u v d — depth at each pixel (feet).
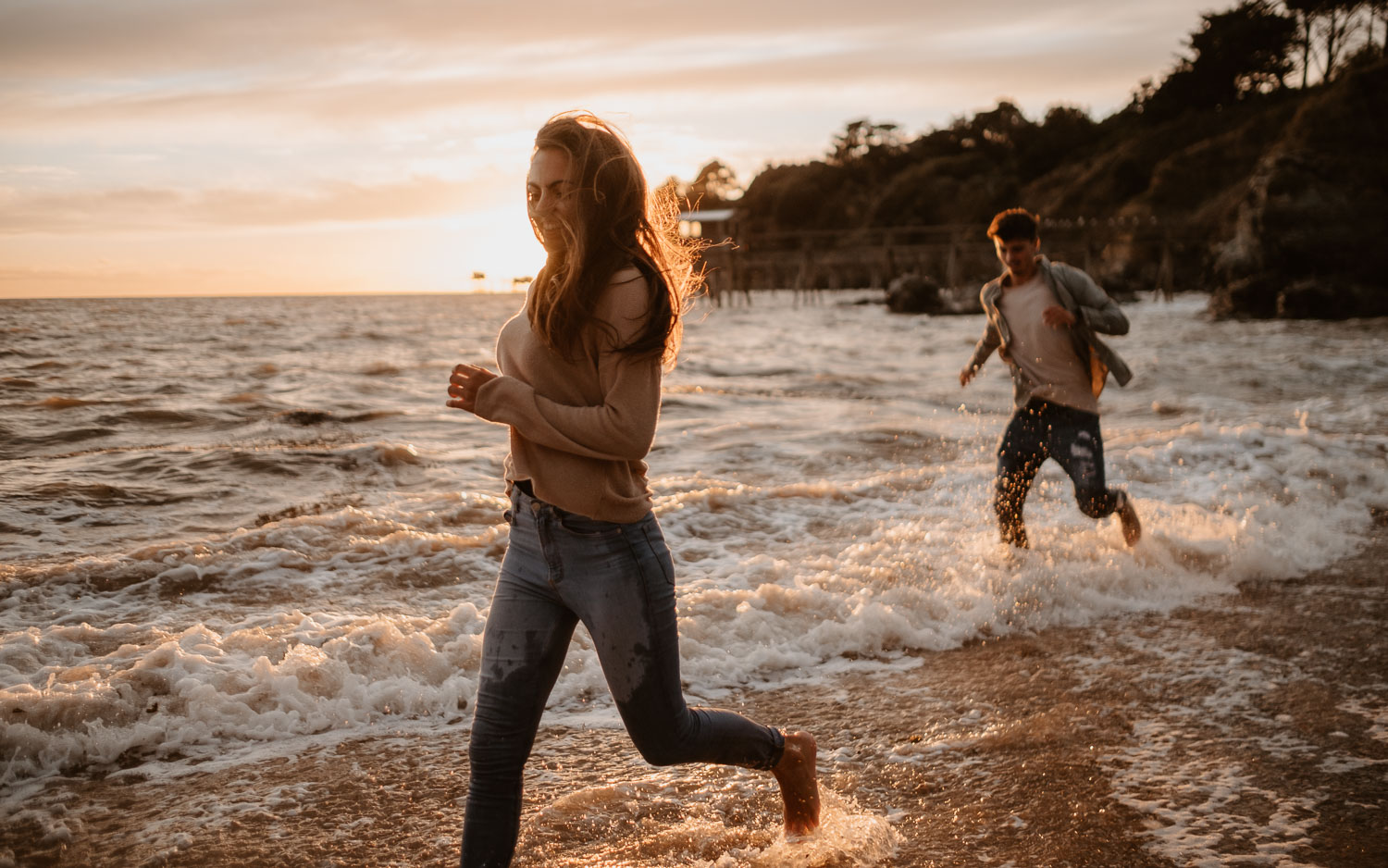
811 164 361.10
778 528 19.38
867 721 11.12
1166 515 19.36
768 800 9.30
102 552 17.65
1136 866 7.97
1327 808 8.89
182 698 10.82
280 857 8.21
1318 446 25.68
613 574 6.70
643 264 6.48
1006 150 324.60
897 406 40.19
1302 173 108.99
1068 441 15.76
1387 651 13.11
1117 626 14.37
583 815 8.87
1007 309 16.03
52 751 9.83
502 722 6.73
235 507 21.16
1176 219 201.67
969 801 9.16
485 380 6.43
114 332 98.73
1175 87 277.03
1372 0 246.88
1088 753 10.16
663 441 30.27
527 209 6.59
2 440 29.76
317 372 54.60
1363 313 102.06
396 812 9.05
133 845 8.37
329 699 11.23
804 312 160.25
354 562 16.61
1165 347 69.26
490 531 18.19
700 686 12.11
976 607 14.53
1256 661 12.84
